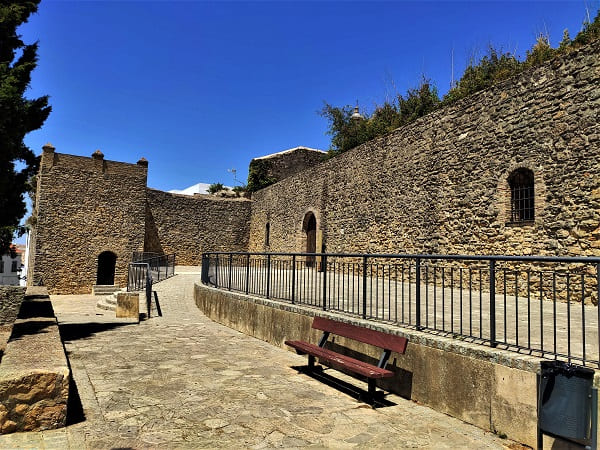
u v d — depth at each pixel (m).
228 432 3.96
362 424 4.24
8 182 8.91
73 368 6.18
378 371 4.63
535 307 8.58
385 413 4.56
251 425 4.14
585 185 9.48
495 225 11.71
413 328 5.46
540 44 13.37
